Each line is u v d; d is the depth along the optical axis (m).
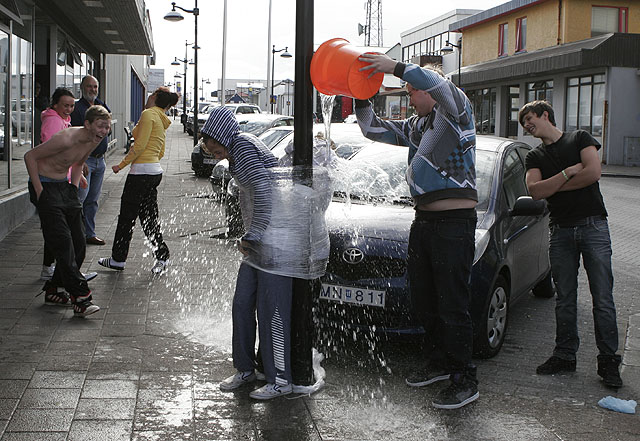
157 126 6.94
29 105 11.00
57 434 3.55
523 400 4.34
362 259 4.75
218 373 4.50
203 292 6.43
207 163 16.36
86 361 4.59
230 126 4.06
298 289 4.19
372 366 4.80
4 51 9.48
